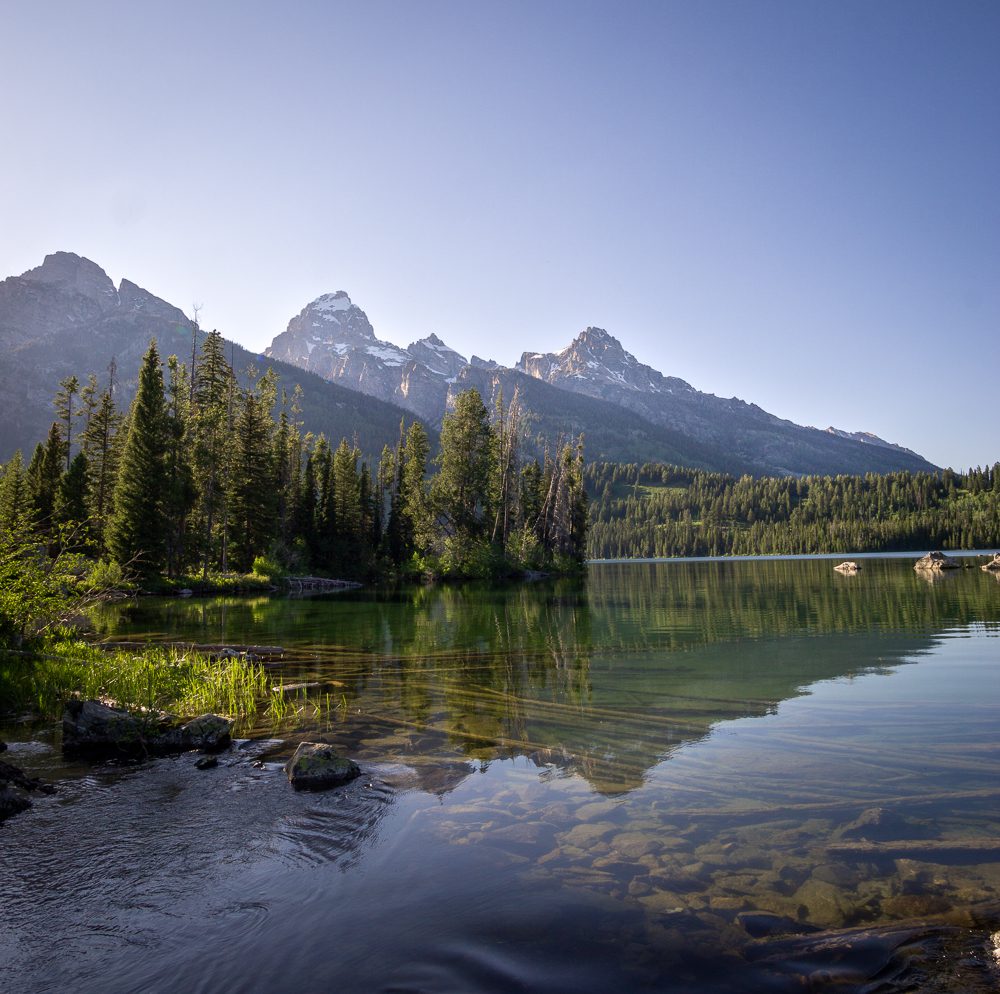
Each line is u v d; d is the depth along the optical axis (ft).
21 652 46.34
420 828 19.94
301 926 14.65
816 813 20.38
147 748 29.58
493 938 13.92
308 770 24.32
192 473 181.27
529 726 31.94
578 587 176.65
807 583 160.15
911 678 41.32
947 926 13.96
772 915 14.58
